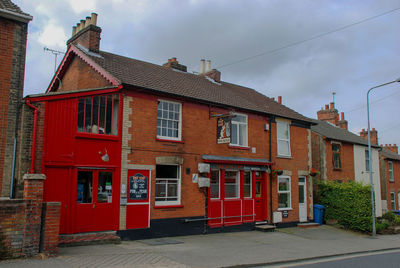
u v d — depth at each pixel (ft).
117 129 42.22
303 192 66.64
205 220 49.57
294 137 65.67
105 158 40.47
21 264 26.40
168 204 46.16
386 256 41.93
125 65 51.65
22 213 28.40
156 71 56.70
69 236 36.52
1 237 27.40
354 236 58.39
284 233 54.85
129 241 40.55
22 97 36.68
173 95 47.09
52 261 27.99
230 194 54.54
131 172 42.55
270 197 59.36
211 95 55.06
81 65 51.01
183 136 48.29
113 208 40.65
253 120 58.75
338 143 79.25
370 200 62.49
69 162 37.78
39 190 29.30
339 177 78.43
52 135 36.99
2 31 36.17
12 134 35.47
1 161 34.50
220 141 48.91
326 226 65.51
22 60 37.17
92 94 40.24
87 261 28.96
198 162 49.70
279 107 69.77
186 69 69.46
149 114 44.98
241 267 31.76
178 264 30.32
